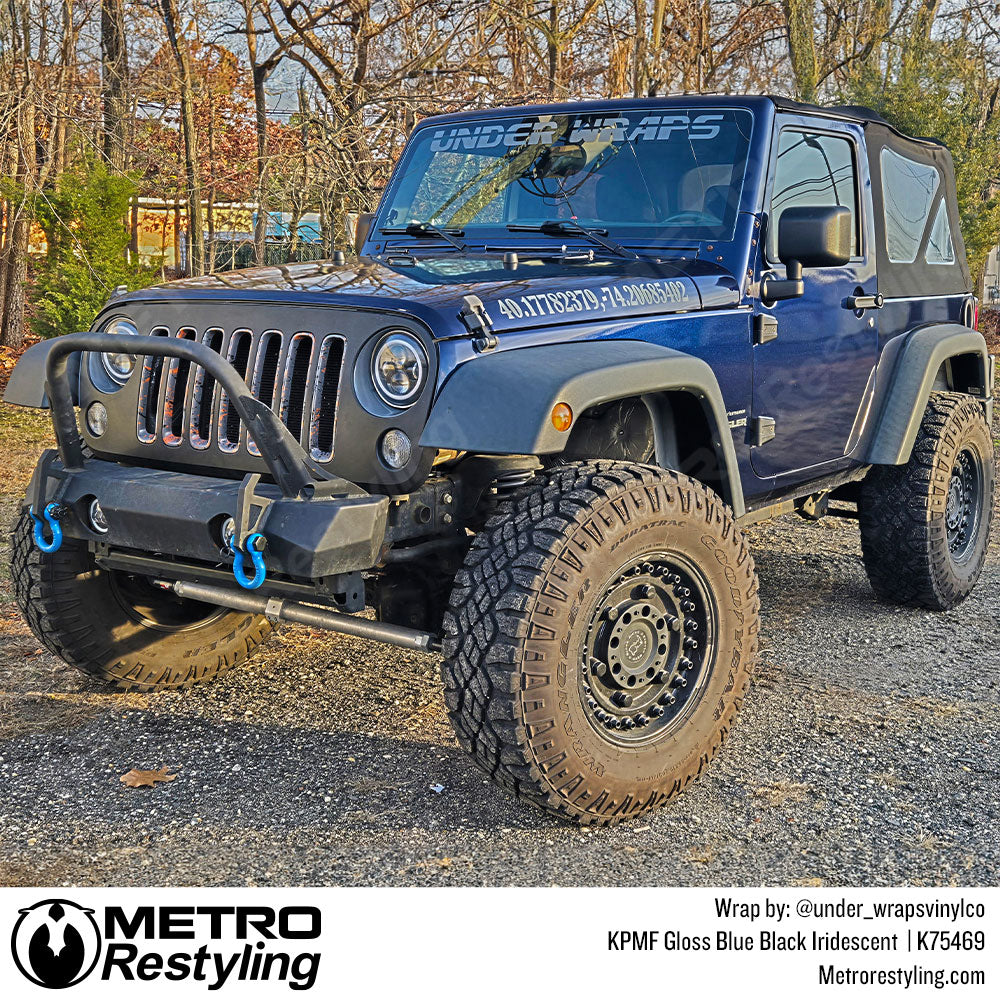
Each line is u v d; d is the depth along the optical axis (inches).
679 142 160.1
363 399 117.6
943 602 205.8
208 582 131.0
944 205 217.9
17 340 574.6
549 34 477.4
